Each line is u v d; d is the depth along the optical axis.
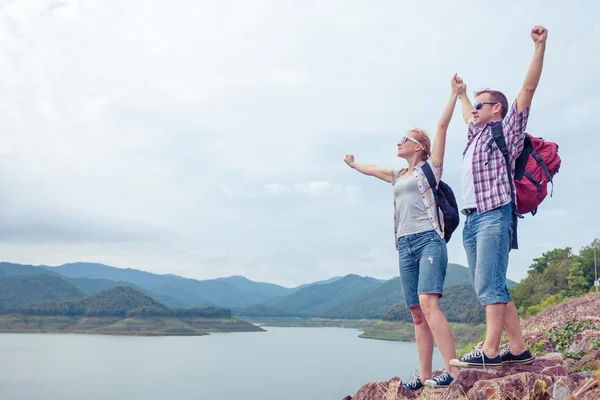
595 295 17.27
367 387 4.95
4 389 161.62
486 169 4.28
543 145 4.40
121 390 165.00
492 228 4.21
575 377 3.84
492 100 4.48
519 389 3.66
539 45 4.11
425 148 4.96
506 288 4.22
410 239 4.84
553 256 67.50
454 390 4.05
